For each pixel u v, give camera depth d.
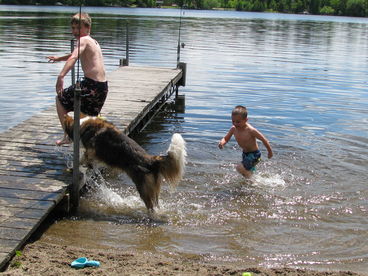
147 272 3.53
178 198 5.37
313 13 89.69
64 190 4.70
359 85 13.48
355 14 85.50
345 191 5.66
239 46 22.53
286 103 10.89
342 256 4.11
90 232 4.47
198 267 3.72
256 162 6.11
